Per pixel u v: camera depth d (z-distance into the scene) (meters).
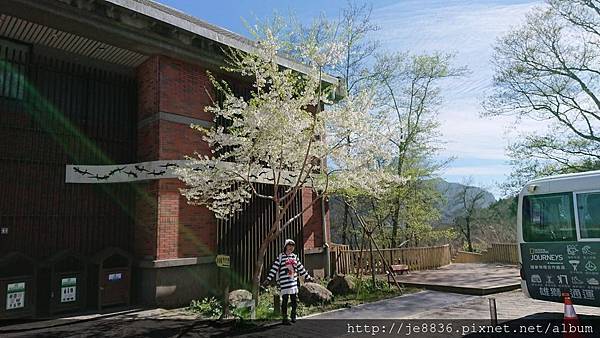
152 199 11.13
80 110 11.20
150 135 11.54
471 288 12.34
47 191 10.34
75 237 10.66
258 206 13.16
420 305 10.52
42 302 9.68
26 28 10.11
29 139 10.21
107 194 11.38
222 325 8.38
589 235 8.34
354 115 9.77
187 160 10.88
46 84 10.67
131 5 10.45
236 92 13.35
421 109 25.91
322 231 15.70
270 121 8.98
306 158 9.55
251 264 12.66
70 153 10.84
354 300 11.16
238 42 12.70
